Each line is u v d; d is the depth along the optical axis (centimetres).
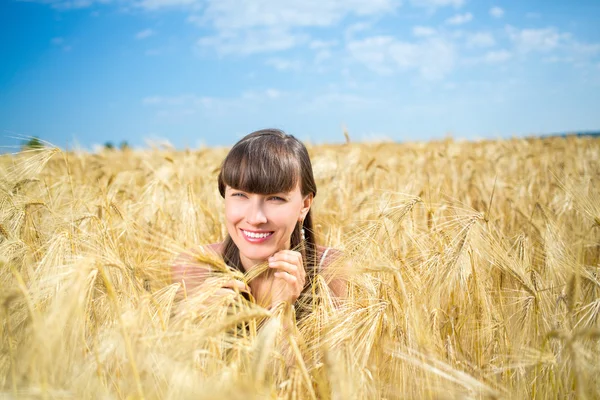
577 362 163
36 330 146
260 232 215
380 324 190
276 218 213
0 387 172
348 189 543
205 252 189
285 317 183
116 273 208
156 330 168
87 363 174
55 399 157
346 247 231
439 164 767
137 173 639
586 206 281
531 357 196
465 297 235
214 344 163
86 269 161
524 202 486
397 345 195
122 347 169
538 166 836
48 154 313
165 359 155
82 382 170
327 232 401
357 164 626
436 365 177
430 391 173
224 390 144
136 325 161
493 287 259
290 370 172
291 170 211
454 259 225
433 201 408
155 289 243
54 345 155
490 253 234
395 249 247
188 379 147
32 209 289
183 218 350
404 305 204
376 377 187
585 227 316
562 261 253
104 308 206
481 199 502
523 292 238
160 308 178
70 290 159
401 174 666
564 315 219
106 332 181
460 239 230
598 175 600
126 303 195
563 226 338
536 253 313
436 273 225
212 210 436
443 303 241
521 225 433
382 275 222
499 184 588
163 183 445
